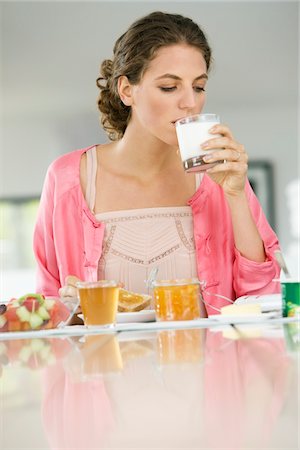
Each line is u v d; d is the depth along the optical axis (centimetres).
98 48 753
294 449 59
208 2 690
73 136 966
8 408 78
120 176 245
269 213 956
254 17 712
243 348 112
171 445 61
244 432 63
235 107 949
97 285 162
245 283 225
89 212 241
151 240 238
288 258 872
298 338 122
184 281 169
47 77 821
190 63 215
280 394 75
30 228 983
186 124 199
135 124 235
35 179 979
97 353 118
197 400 75
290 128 952
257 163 953
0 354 126
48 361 112
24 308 165
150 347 122
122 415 71
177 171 245
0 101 898
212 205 242
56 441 65
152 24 219
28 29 714
